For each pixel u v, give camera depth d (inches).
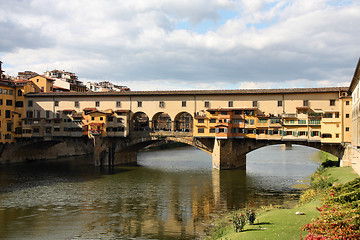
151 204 1777.8
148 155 4399.6
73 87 4886.8
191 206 1731.1
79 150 4389.8
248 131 2839.6
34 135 3294.8
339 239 722.2
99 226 1414.9
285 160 3629.4
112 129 3152.1
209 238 1171.3
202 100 2982.3
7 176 2647.6
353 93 2293.3
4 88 3213.6
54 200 1870.1
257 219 1193.4
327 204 1098.7
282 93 2770.7
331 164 2694.4
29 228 1392.7
